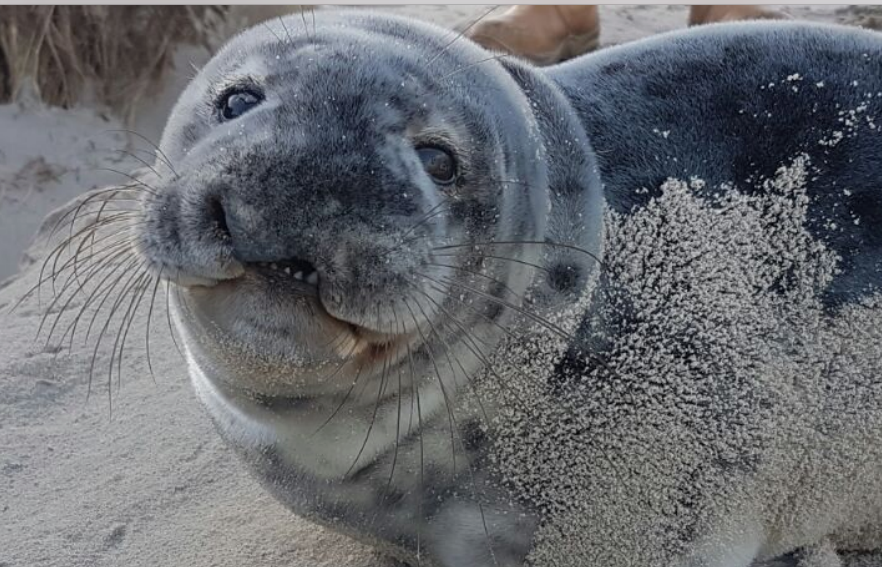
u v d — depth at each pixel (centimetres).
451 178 52
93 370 88
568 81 63
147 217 48
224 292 47
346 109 49
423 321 51
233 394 57
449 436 57
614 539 59
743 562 62
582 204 58
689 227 59
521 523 59
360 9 62
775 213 59
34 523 72
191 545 69
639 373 58
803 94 61
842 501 63
